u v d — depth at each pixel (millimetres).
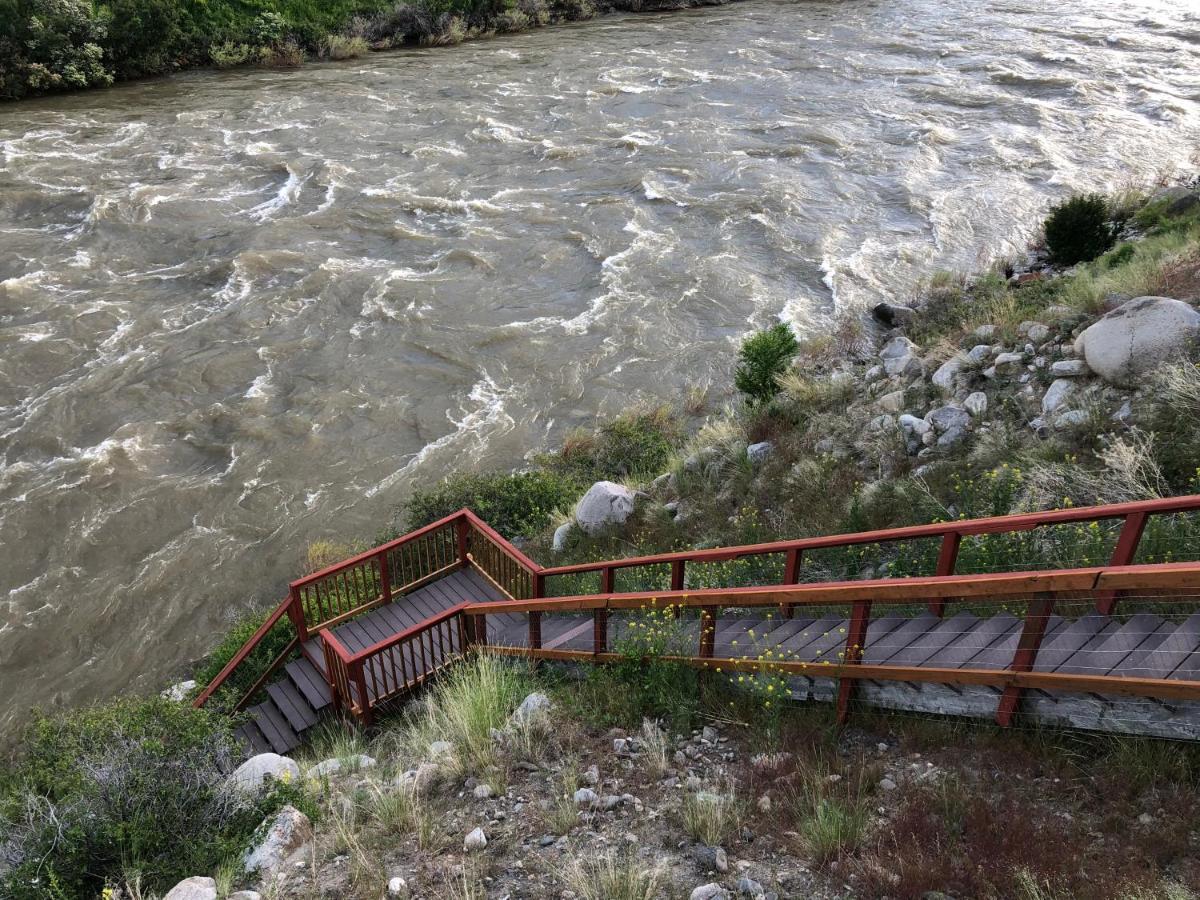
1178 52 39938
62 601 15547
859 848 5113
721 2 54250
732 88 39531
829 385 14711
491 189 30750
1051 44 42656
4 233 27703
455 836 6055
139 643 14750
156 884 6332
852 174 30625
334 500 17734
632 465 16609
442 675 10180
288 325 23422
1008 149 31453
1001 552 7879
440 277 25562
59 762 8500
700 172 31422
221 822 6930
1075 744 5477
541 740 7148
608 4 54000
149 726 7961
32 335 22797
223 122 36656
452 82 41312
